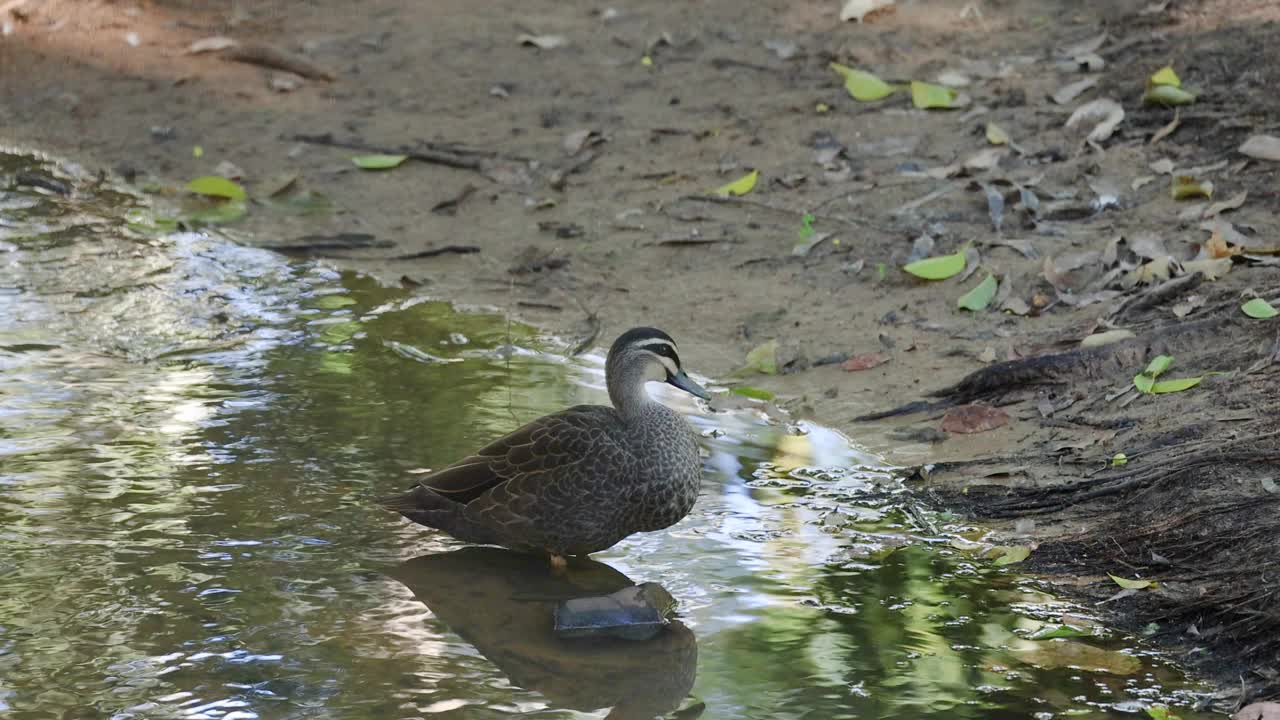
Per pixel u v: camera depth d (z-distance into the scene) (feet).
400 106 60.44
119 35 68.23
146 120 59.88
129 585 29.17
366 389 38.75
